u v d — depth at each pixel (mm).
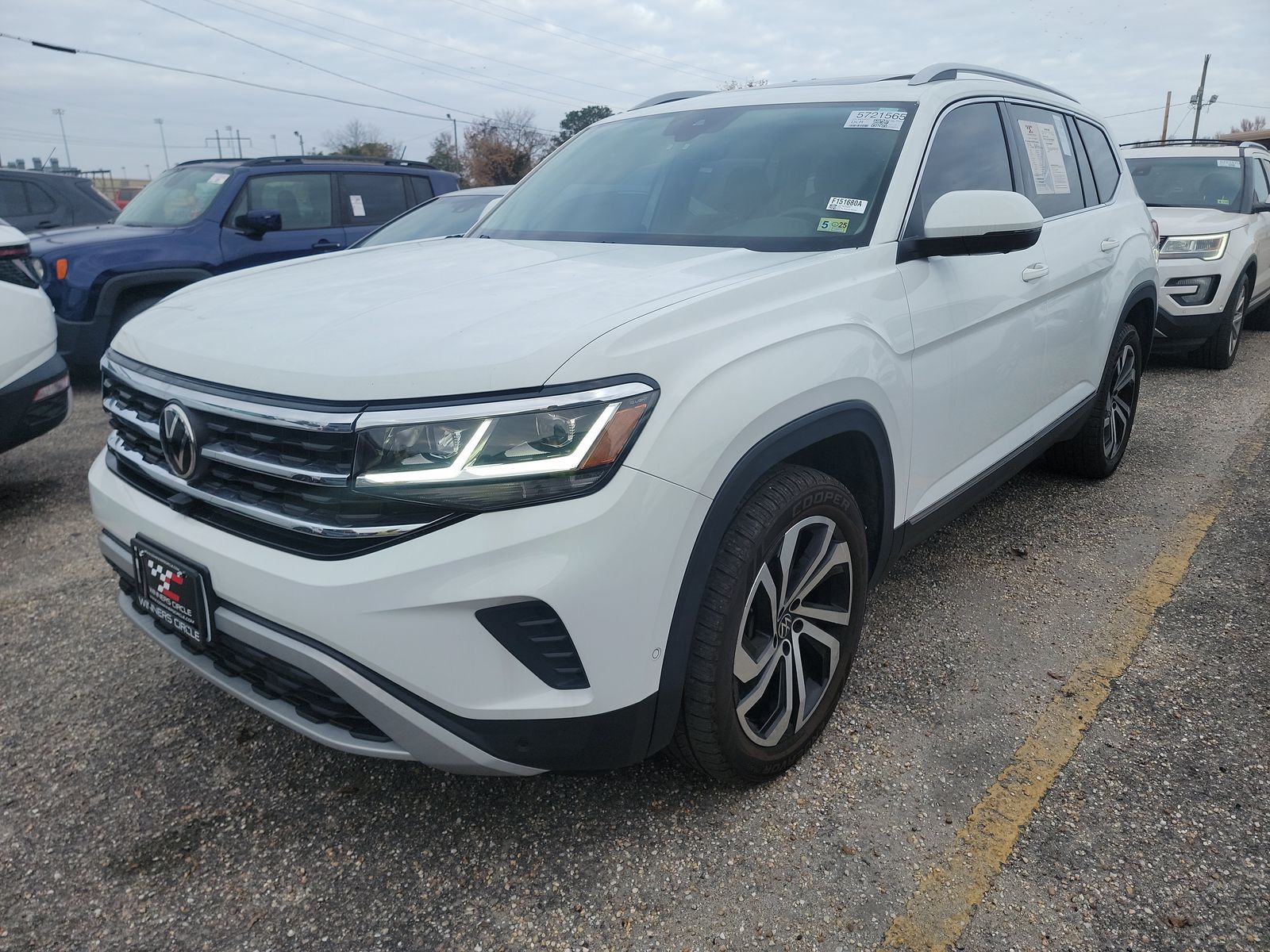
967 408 2895
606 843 2146
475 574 1694
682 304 1943
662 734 1956
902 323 2473
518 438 1684
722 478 1891
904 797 2275
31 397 4234
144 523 2135
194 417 1970
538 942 1888
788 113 3074
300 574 1787
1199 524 3947
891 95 2982
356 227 8445
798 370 2062
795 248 2539
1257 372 7203
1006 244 2521
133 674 2973
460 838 2188
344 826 2240
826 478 2229
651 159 3143
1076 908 1920
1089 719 2578
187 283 7395
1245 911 1902
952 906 1936
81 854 2168
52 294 7004
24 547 4082
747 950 1847
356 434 1711
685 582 1874
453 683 1745
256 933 1933
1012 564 3607
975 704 2660
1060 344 3533
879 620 3174
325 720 1946
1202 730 2512
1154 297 4480
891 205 2600
